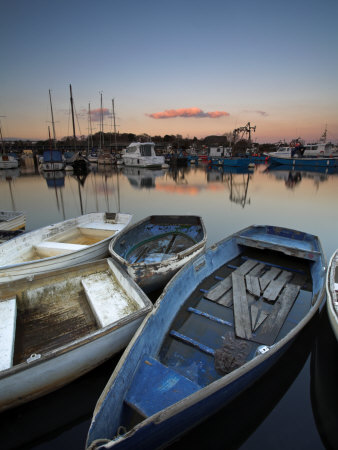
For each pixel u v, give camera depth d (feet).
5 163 132.26
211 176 108.88
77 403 12.49
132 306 16.05
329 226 42.09
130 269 17.65
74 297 18.15
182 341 14.51
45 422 11.76
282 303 17.61
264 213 50.78
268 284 19.83
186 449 10.48
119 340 13.51
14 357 13.75
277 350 11.66
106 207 57.77
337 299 14.70
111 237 24.27
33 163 184.96
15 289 16.52
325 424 11.80
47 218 48.93
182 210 54.19
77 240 28.19
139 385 10.85
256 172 120.67
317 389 13.38
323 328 17.20
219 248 23.12
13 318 14.89
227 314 17.16
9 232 28.89
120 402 9.99
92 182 93.45
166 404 10.11
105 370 14.01
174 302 16.47
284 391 13.23
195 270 19.76
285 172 119.65
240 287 19.48
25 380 10.94
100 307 15.93
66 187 82.94
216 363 13.03
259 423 11.69
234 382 10.19
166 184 88.69
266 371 13.19
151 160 129.49
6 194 71.82
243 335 14.92
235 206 56.95
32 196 69.21
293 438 11.20
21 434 11.32
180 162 153.99
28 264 19.15
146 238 28.07
